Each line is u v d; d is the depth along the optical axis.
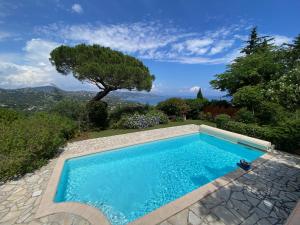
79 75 10.82
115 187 5.17
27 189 4.29
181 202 3.64
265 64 12.69
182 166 6.70
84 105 11.75
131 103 15.49
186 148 8.73
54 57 11.54
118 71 10.64
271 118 10.24
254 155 7.71
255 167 5.54
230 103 15.01
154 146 8.88
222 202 3.69
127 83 11.45
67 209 3.47
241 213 3.35
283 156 6.56
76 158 6.68
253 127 8.93
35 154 5.63
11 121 7.64
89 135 9.97
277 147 7.50
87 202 4.45
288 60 12.69
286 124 7.42
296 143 6.80
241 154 7.95
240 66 14.02
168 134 10.11
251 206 3.57
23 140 5.44
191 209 3.45
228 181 4.60
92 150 7.31
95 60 11.51
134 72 11.09
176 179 5.70
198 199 3.75
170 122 14.44
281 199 3.84
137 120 12.01
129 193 4.86
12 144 5.15
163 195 4.80
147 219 3.16
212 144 9.31
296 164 5.80
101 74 10.70
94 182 5.45
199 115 15.98
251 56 14.44
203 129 10.85
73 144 8.20
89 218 3.23
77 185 5.26
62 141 7.51
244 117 10.98
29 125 6.40
